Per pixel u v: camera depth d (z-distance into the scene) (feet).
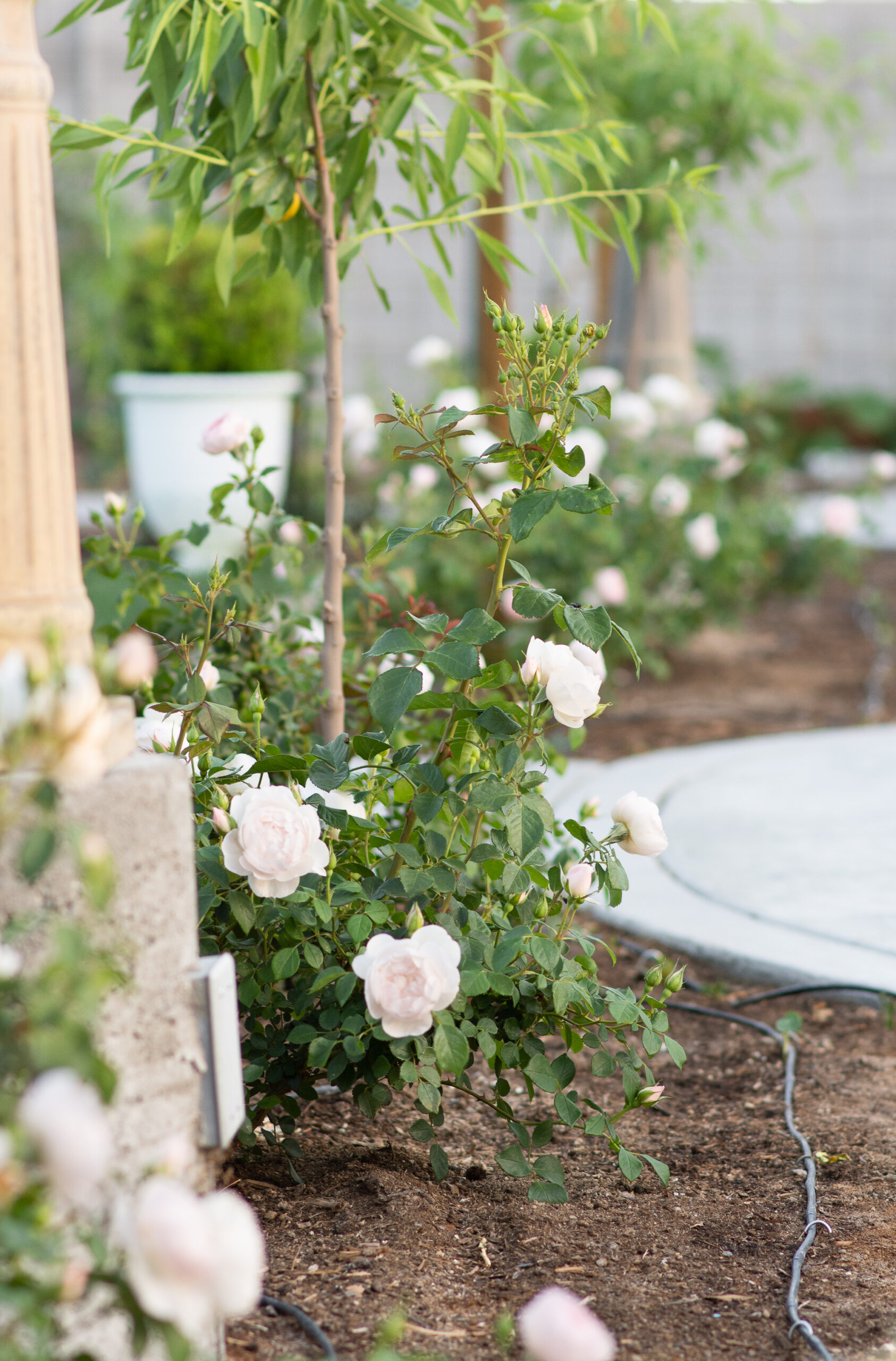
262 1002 6.24
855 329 46.21
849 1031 8.80
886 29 42.39
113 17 37.55
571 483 16.79
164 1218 3.43
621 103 19.29
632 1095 6.32
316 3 7.15
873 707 17.47
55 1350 4.01
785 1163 7.04
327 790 6.31
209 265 22.15
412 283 41.14
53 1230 3.70
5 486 4.49
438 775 6.15
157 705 6.60
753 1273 5.90
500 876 6.50
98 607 9.50
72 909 4.27
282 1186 6.49
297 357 24.43
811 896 10.68
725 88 18.65
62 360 4.66
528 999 6.46
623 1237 6.23
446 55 8.10
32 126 4.51
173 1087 4.56
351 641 10.38
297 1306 5.40
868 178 44.75
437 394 21.30
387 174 37.40
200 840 6.33
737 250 45.24
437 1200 6.45
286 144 7.93
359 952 6.22
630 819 6.34
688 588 19.12
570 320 6.26
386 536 6.38
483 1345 5.19
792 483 39.14
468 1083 6.31
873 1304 5.63
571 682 5.92
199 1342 4.56
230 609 7.64
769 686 18.92
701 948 9.86
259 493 8.73
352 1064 6.31
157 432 21.59
